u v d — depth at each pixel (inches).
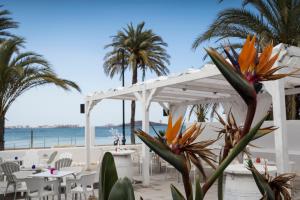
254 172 42.3
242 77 28.8
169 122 31.5
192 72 277.7
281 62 191.6
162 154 30.4
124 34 928.3
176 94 402.9
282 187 43.6
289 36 367.6
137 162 494.6
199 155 31.8
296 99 455.8
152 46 919.7
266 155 374.0
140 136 30.6
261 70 29.5
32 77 455.5
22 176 266.4
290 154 345.7
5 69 428.8
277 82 197.2
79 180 232.8
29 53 455.2
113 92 390.9
